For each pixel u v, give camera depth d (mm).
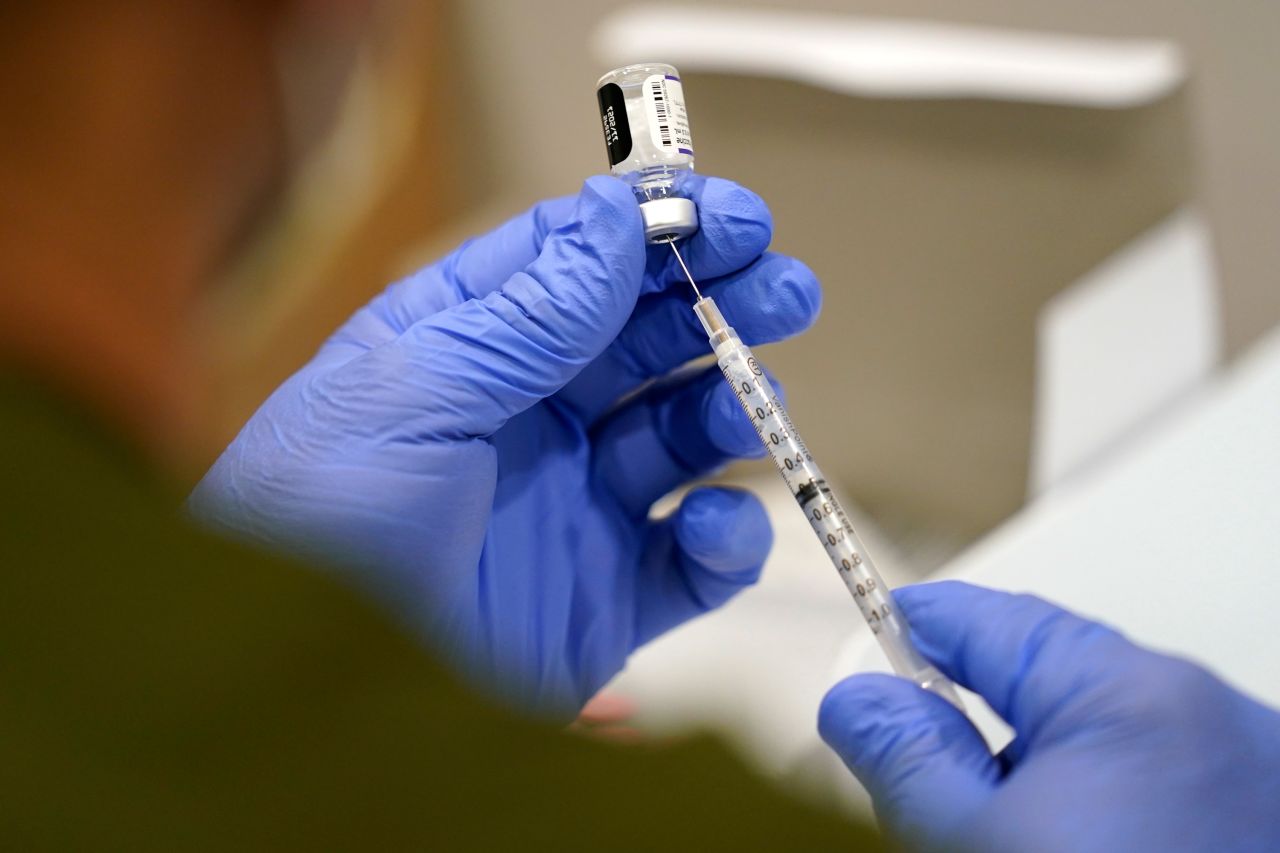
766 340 528
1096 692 462
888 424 761
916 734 469
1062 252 703
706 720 380
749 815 340
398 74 596
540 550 543
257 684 315
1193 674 463
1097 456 681
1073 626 476
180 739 305
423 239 683
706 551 541
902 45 685
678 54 686
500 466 539
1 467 319
